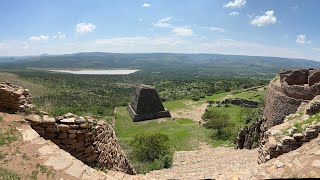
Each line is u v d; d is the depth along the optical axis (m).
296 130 12.37
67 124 10.73
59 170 8.62
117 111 78.44
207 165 19.28
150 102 68.81
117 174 11.07
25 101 11.86
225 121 54.16
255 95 88.56
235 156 21.88
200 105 89.81
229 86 137.75
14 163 8.44
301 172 9.27
